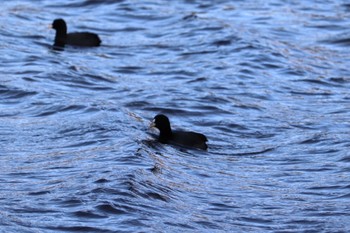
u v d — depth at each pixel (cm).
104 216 1656
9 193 1775
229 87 2734
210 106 2523
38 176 1884
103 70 2889
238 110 2519
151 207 1716
